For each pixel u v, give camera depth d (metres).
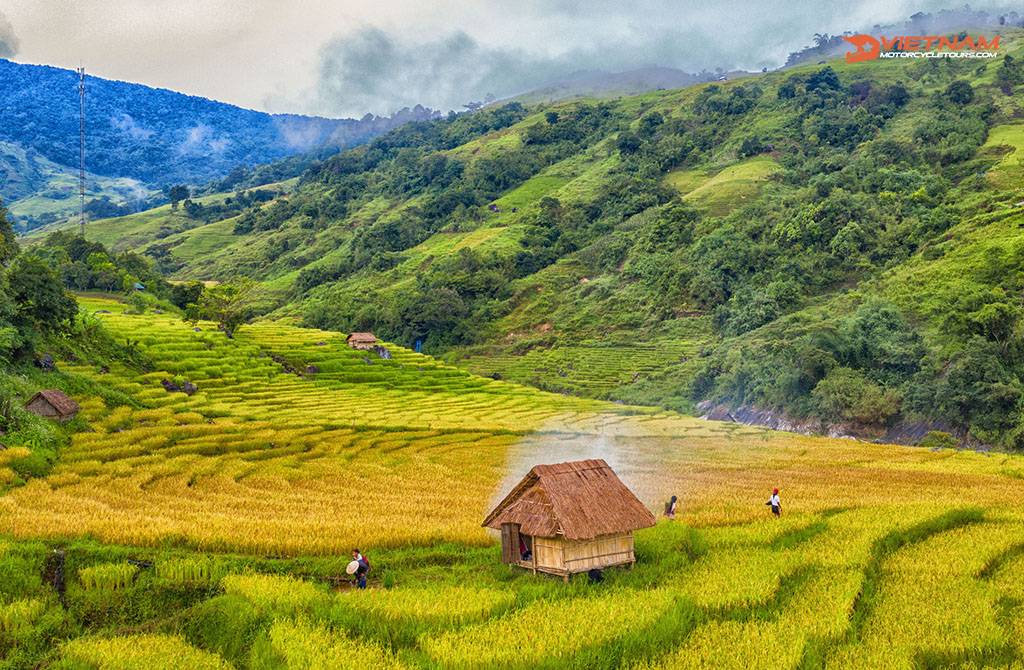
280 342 119.31
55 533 30.72
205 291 121.50
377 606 24.67
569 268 184.38
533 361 148.12
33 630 23.81
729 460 63.34
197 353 100.75
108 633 24.31
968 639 23.06
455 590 26.59
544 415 88.62
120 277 145.62
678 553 30.83
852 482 51.53
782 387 104.50
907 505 40.25
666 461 62.09
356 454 61.00
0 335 67.19
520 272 188.25
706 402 115.75
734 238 158.12
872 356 105.56
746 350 116.12
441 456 61.06
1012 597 27.03
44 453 49.38
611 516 29.41
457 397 100.44
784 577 28.38
